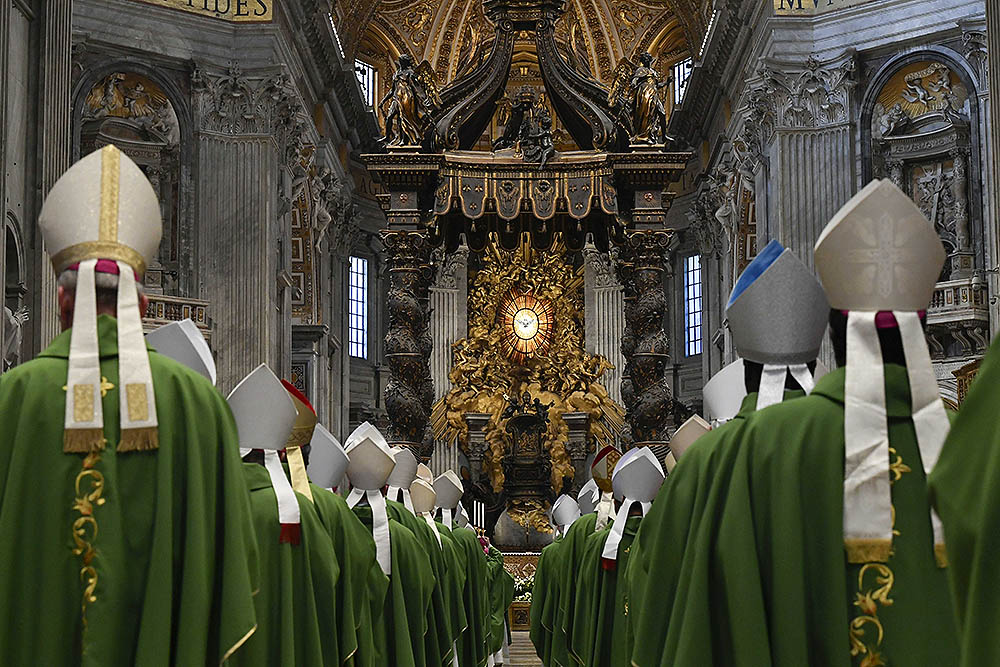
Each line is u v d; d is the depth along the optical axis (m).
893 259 3.60
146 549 3.65
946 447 2.34
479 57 21.33
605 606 8.60
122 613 3.60
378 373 36.00
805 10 23.62
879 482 3.47
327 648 5.51
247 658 5.01
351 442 7.28
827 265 3.67
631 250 18.67
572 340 33.47
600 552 8.90
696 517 3.75
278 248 26.39
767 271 4.19
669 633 3.71
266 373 5.34
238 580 3.72
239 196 24.48
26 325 14.95
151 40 23.86
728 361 29.53
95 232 3.81
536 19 19.00
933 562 3.44
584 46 35.44
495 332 33.34
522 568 24.22
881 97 22.86
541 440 28.22
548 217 18.64
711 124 31.95
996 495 2.14
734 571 3.51
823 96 23.33
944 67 22.05
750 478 3.61
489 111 19.64
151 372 3.76
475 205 18.62
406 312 18.38
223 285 24.25
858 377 3.55
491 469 29.98
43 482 3.61
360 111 33.09
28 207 15.12
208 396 3.88
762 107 23.78
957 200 21.39
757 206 24.89
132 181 3.91
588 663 8.84
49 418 3.65
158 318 22.48
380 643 7.08
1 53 14.02
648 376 18.19
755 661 3.45
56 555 3.58
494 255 33.78
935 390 3.57
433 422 32.88
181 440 3.77
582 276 34.06
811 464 3.54
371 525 7.34
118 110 23.58
